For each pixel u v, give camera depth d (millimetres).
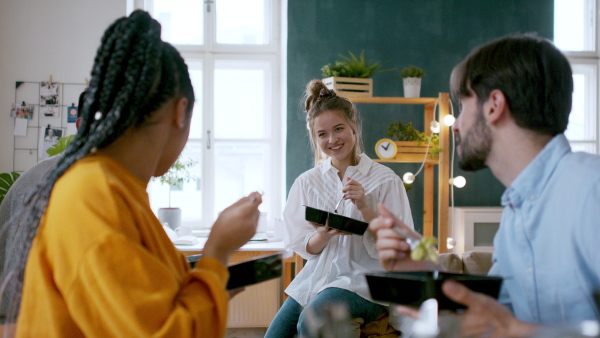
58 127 3648
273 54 4047
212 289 748
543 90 882
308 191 2221
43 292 705
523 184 911
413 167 3764
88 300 675
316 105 2182
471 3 3775
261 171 4102
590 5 4098
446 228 3297
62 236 694
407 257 965
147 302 665
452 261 1801
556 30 4098
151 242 764
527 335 732
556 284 875
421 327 819
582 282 841
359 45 3736
